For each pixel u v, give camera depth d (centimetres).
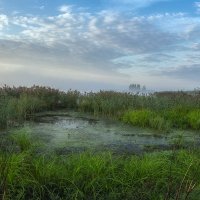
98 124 1321
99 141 1004
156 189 564
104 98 1795
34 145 855
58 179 573
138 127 1270
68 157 715
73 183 549
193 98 1875
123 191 555
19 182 545
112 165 609
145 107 1617
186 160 673
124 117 1387
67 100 1862
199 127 1275
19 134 923
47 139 997
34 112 1602
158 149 933
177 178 591
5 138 931
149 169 603
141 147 949
